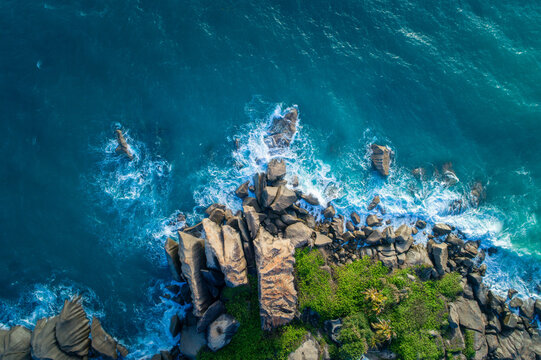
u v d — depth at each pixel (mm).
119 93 36281
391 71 39125
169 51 37531
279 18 39531
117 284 32938
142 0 38500
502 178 37469
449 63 39531
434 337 30953
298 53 38812
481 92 38844
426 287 32812
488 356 31938
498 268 35375
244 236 31484
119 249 33625
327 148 37406
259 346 29750
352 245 34594
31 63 36312
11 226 32781
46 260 32656
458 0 41406
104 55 36938
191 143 36219
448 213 36562
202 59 37719
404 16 40719
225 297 30750
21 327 31156
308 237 32594
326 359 30094
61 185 34062
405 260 33844
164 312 32688
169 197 35094
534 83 39156
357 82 38750
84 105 35750
